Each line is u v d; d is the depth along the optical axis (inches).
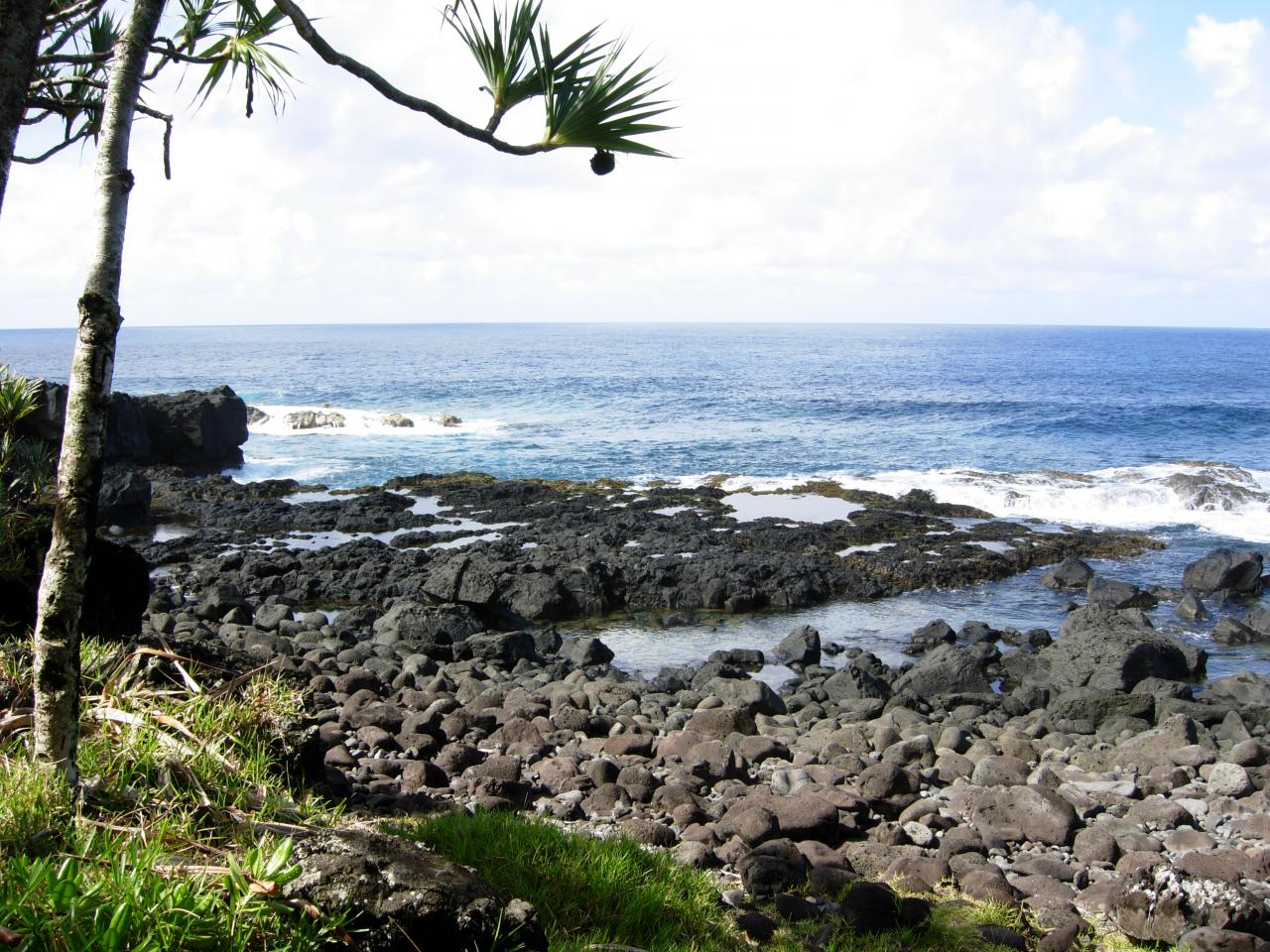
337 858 154.7
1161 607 821.9
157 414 1485.0
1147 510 1181.7
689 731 409.7
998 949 222.8
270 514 1120.2
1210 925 229.9
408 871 155.2
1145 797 367.6
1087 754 430.9
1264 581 876.6
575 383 3307.1
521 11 183.6
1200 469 1363.2
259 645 579.8
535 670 619.8
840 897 243.6
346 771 318.3
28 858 157.9
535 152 187.8
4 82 154.5
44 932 122.6
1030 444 1843.0
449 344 7628.0
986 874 258.1
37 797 172.2
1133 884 245.8
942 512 1153.4
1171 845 306.8
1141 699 536.4
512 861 220.2
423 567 855.1
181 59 221.6
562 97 185.6
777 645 709.3
